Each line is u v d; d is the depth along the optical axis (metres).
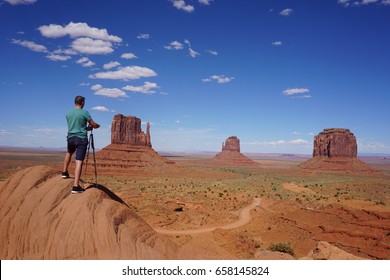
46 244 7.68
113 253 7.76
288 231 53.62
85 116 9.43
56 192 8.62
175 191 108.38
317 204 83.25
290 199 93.81
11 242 7.70
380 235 45.47
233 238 49.69
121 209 8.98
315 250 21.83
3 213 8.23
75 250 7.60
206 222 61.81
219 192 104.44
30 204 8.30
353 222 52.44
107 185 125.88
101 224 8.07
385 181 163.50
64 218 8.09
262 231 56.25
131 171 178.25
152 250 8.39
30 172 9.15
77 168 8.95
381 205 83.44
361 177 194.12
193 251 9.82
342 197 99.69
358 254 40.22
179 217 64.38
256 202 87.62
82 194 8.73
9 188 8.80
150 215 64.44
